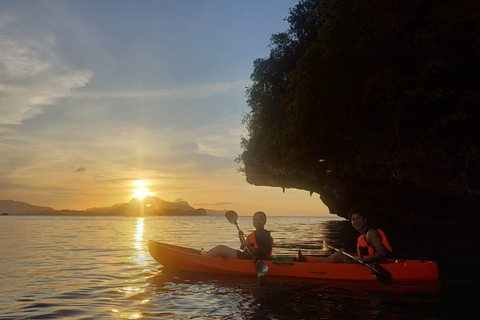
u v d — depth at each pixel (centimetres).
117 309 567
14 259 1134
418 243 1545
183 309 565
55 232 2738
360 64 1986
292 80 2225
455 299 623
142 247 1512
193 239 2027
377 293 660
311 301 609
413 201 2473
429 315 538
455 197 1884
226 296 642
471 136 1741
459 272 865
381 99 1897
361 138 2091
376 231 762
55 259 1131
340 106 2095
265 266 759
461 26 1755
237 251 867
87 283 759
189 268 874
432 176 1859
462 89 1858
